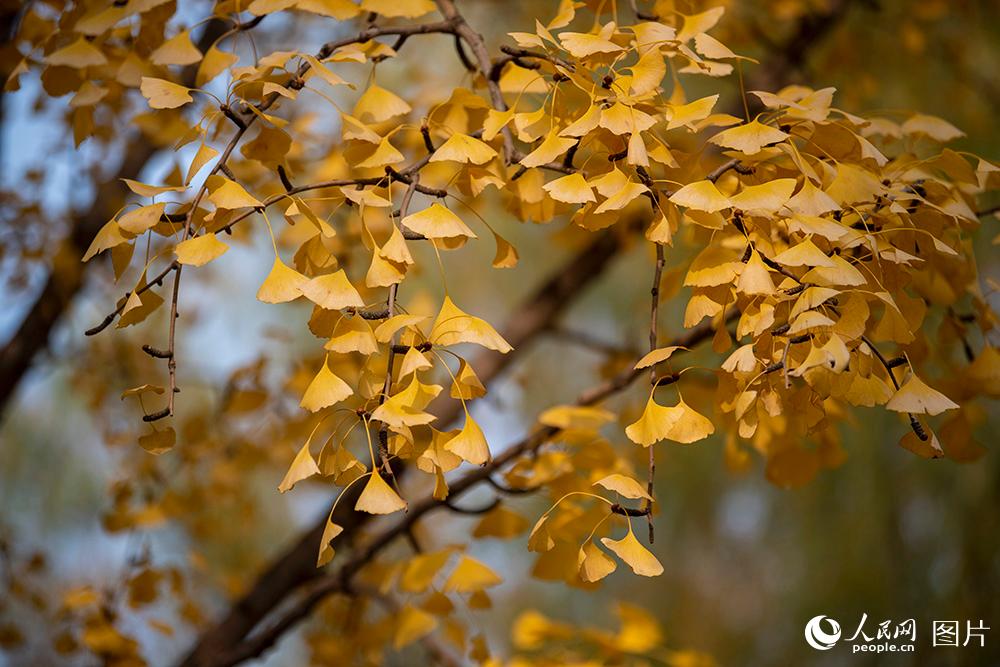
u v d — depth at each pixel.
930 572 5.72
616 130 2.39
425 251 6.76
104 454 6.41
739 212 2.45
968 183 2.58
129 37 2.89
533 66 2.63
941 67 5.67
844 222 2.49
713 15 2.65
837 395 2.35
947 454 2.70
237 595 4.20
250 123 2.47
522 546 7.48
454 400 4.15
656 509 2.74
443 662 3.69
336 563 3.98
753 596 6.90
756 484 6.53
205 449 3.89
